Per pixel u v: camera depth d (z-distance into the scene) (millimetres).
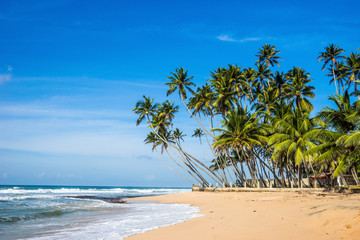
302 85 37344
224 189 36438
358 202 12086
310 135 24641
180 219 14836
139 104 48125
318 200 16641
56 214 18719
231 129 35312
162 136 50250
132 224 13344
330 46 41594
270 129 33219
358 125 21125
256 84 43844
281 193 26844
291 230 8734
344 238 6801
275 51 45500
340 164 21719
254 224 10625
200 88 42062
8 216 16672
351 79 37344
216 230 10172
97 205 26562
